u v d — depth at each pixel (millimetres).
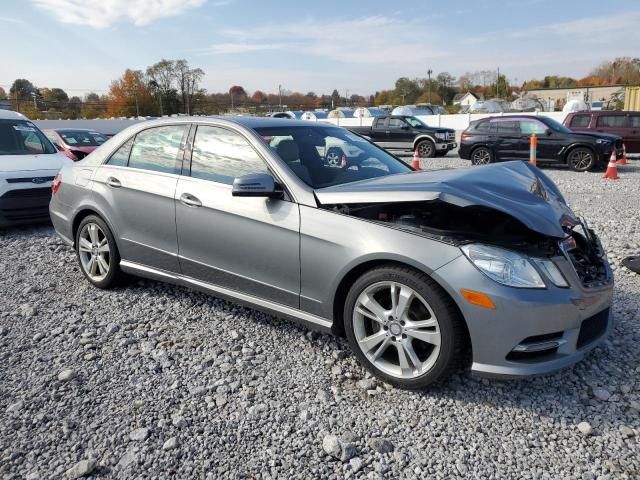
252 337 3736
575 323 2826
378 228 3008
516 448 2566
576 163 14414
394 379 3033
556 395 2996
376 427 2738
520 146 15172
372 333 3188
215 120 3936
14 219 7020
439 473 2408
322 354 3486
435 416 2822
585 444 2584
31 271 5305
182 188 3883
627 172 13867
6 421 2791
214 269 3766
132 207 4219
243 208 3520
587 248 3328
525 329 2705
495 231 2979
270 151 3557
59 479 2371
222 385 3125
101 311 4230
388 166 4109
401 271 2908
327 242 3143
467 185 3068
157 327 3912
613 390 3027
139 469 2441
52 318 4113
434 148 19031
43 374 3277
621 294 4465
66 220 4859
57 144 15055
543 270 2775
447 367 2857
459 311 2820
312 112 41406
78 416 2836
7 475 2396
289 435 2680
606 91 73875
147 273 4234
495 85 88625
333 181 3562
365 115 41188
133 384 3152
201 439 2646
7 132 7863
